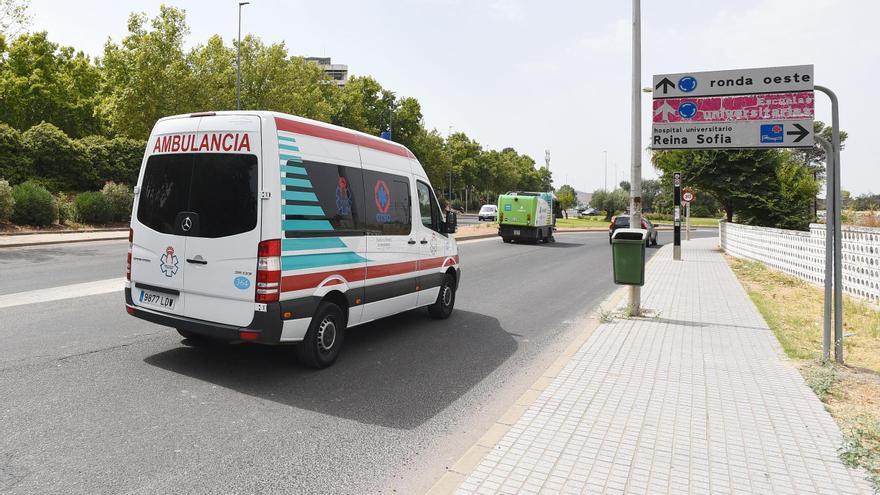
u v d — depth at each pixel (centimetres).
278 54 3609
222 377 526
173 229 541
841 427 429
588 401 480
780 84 684
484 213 5112
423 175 777
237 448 384
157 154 564
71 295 875
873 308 977
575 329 812
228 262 510
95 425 406
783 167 2398
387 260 666
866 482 343
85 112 4056
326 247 559
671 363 601
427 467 370
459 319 853
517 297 1080
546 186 13388
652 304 980
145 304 568
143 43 2944
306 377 541
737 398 491
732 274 1456
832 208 603
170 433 400
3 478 325
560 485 333
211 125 531
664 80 757
